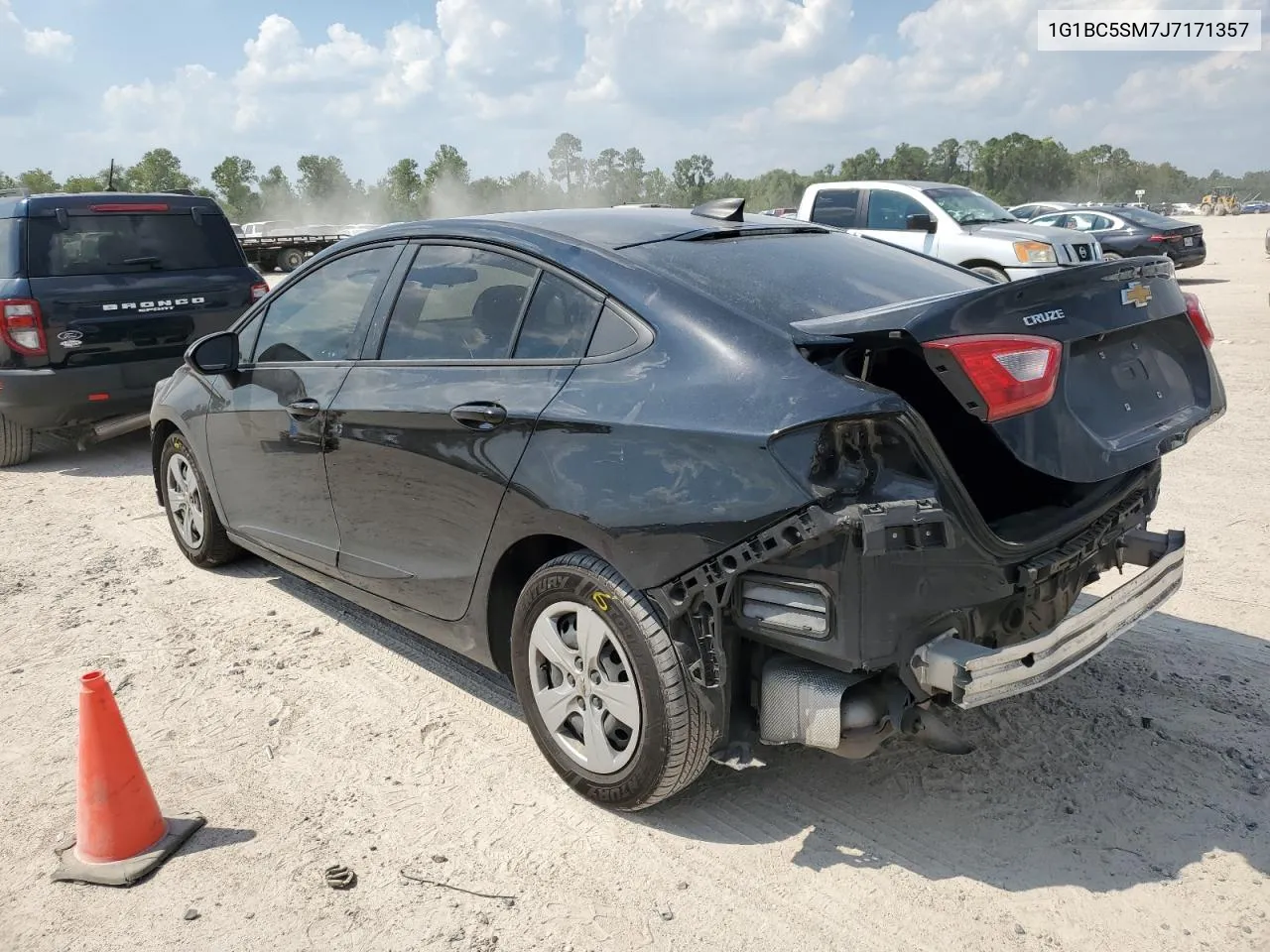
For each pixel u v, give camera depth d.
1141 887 2.74
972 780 3.24
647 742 2.86
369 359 3.83
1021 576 2.71
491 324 3.42
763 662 2.86
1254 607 4.45
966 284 3.61
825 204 13.80
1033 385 2.54
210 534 5.11
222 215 8.55
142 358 7.82
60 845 3.05
